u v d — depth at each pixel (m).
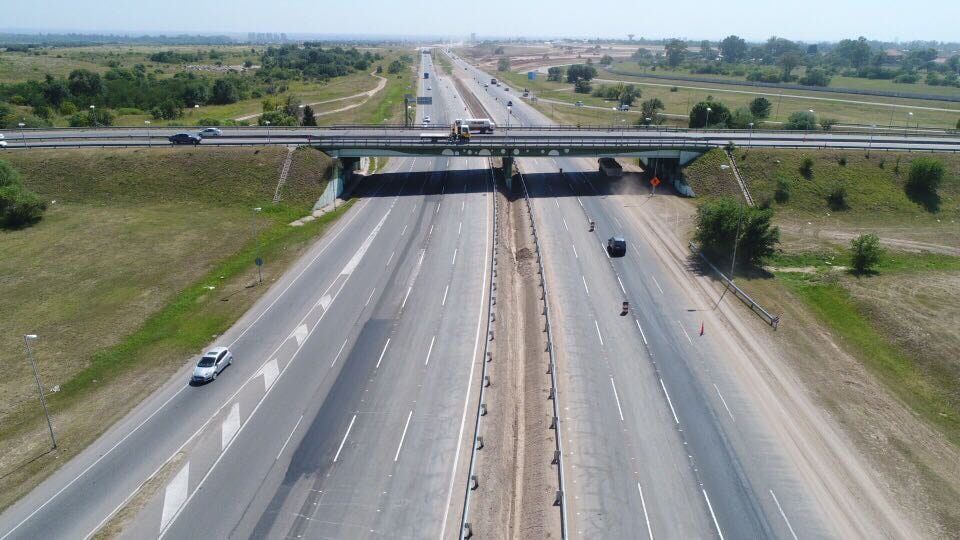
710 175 100.69
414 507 39.84
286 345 58.66
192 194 94.69
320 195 96.88
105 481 42.19
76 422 48.19
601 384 52.44
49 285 69.38
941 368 55.56
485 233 85.75
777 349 58.25
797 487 41.69
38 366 55.06
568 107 189.00
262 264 76.19
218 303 66.81
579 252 79.88
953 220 91.56
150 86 195.38
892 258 79.44
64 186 94.69
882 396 52.12
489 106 189.38
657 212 93.69
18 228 84.38
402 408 49.44
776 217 91.75
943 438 47.38
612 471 42.81
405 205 97.88
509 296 68.06
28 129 117.50
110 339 59.44
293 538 37.66
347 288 69.94
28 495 41.03
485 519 38.44
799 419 48.50
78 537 37.69
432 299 67.19
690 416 48.59
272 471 43.00
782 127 143.00
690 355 56.91
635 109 185.62
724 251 78.81
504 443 45.38
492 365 54.97
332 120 161.50
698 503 40.19
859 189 96.31
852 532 38.22
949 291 69.69
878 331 62.69
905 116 170.25
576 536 37.44
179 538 37.62
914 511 39.94
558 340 59.12
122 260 75.62
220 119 154.88
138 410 49.59
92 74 183.12
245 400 50.66
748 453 44.75
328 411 49.19
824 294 70.56
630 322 62.59
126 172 97.06
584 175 114.31
